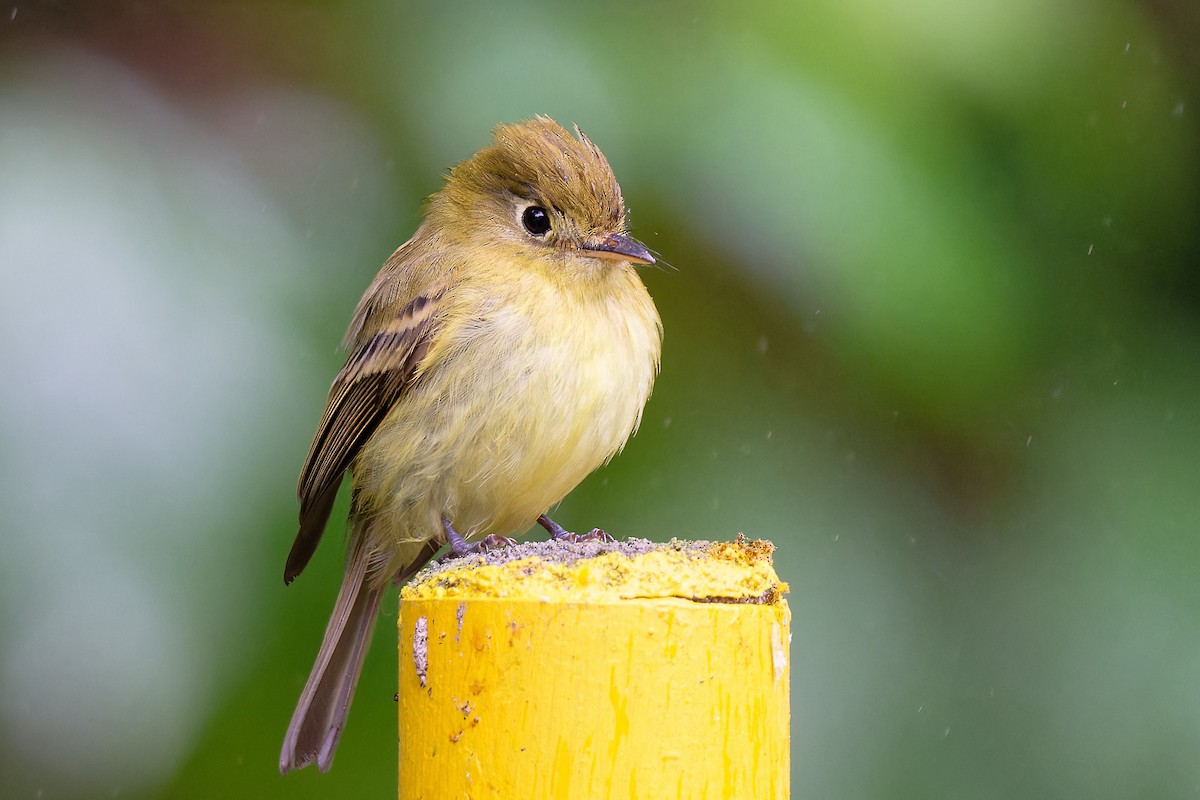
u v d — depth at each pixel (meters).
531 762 4.98
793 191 8.94
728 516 9.54
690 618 5.01
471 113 9.34
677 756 4.95
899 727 9.36
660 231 9.22
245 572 8.72
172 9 9.35
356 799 9.47
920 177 9.06
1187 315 10.21
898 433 9.57
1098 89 9.83
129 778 8.95
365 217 9.43
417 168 9.51
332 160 9.42
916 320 8.95
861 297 8.92
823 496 9.58
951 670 9.44
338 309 9.19
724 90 9.14
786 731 5.30
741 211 8.98
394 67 9.51
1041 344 9.52
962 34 9.23
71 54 9.16
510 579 5.22
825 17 9.27
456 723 5.09
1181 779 9.20
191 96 9.31
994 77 9.26
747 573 5.24
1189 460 9.79
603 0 9.48
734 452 9.62
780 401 9.62
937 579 9.61
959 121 9.27
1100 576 9.59
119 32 9.23
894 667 9.40
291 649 9.08
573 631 4.99
